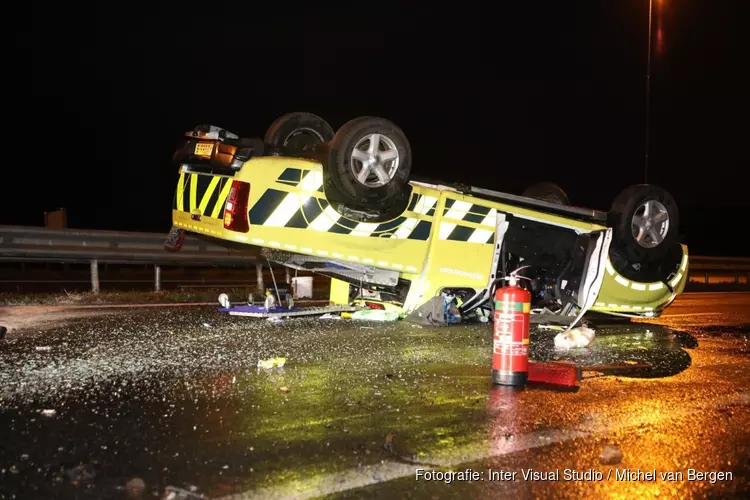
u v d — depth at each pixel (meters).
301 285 11.77
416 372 5.60
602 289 8.66
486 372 5.67
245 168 7.14
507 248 8.62
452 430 4.14
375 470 3.49
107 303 10.02
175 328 7.44
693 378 5.82
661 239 8.73
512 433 4.13
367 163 7.23
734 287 19.98
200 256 12.90
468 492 3.28
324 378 5.29
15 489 3.13
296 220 7.23
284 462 3.54
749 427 4.42
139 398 4.60
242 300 10.99
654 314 9.30
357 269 7.86
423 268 7.90
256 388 4.94
